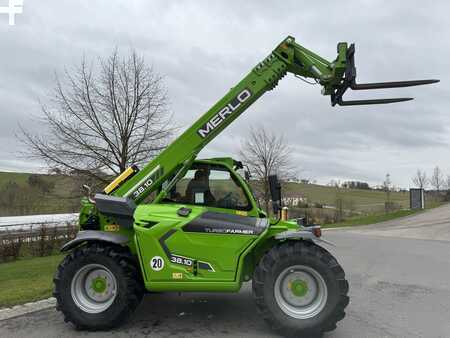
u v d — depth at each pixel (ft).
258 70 19.52
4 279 30.55
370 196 195.31
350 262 36.40
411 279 28.32
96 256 16.89
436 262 36.32
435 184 181.78
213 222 16.84
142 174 18.61
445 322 18.26
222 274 16.52
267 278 16.03
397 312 19.89
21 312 19.34
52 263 40.98
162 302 21.01
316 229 17.56
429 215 103.09
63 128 50.37
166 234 16.76
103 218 18.31
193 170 18.61
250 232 16.69
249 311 19.36
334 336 16.42
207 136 18.90
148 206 17.66
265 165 92.58
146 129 51.70
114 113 50.26
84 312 16.72
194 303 20.84
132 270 16.98
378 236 65.98
